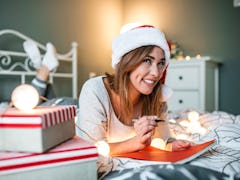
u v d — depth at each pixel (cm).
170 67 256
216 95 265
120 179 51
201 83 240
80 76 268
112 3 310
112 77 95
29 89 57
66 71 249
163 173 49
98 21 289
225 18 266
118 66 86
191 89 246
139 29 81
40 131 49
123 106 88
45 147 50
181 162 61
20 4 211
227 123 122
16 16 208
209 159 68
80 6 266
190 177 48
